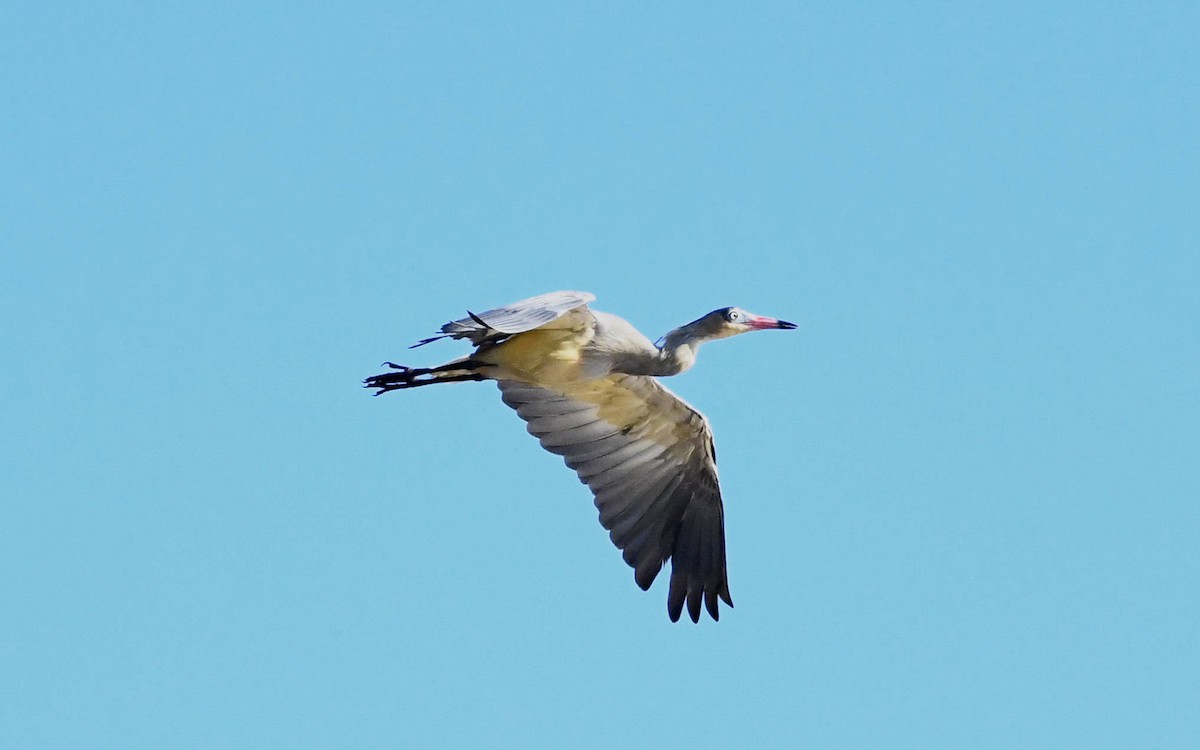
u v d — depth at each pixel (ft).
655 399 56.24
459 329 49.73
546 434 56.75
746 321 56.85
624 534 57.26
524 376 53.57
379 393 54.54
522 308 46.16
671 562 57.77
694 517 58.13
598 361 53.31
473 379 53.98
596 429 57.06
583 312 51.78
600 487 57.21
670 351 55.52
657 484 57.88
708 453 57.41
